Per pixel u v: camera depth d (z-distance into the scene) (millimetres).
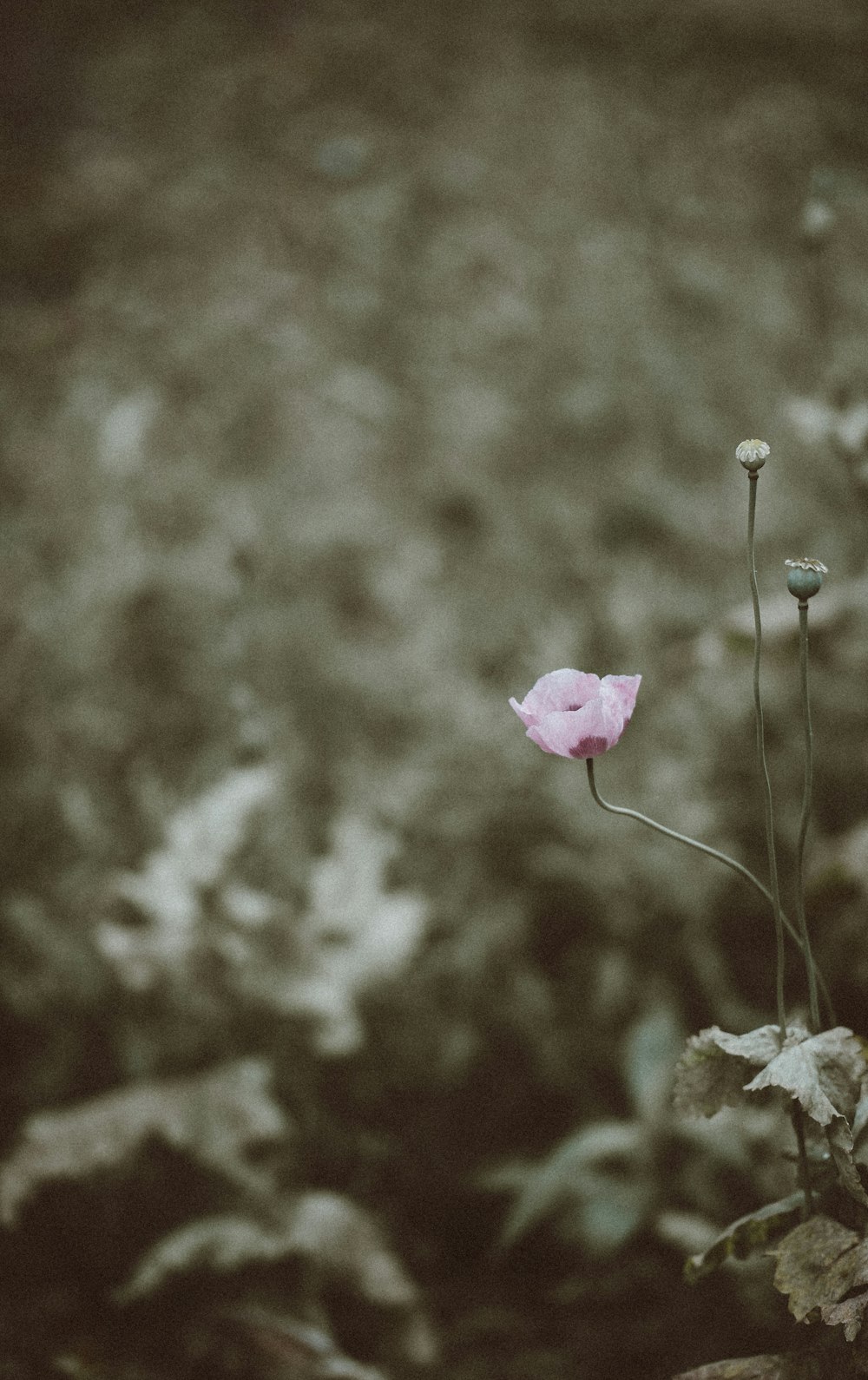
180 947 2037
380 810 2596
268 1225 1945
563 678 1193
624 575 2963
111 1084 2348
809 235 2246
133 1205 2117
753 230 3830
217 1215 2074
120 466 3115
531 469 3316
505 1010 2396
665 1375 1890
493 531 3158
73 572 2951
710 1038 1206
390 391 3426
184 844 2066
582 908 2523
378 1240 1979
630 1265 2115
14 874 2574
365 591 2971
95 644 2846
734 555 3045
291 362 3396
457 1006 2398
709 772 2576
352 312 3582
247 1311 1972
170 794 2602
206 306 3561
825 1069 1148
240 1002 2098
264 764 2482
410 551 3018
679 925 2412
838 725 2656
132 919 2414
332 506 3105
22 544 3043
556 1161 2107
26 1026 2410
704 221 3861
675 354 3451
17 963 2406
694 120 4172
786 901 2445
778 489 3182
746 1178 2002
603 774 2551
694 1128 1998
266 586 2930
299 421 3287
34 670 2826
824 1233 1177
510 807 2578
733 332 3525
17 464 3203
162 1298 2031
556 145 4078
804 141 4055
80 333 3543
